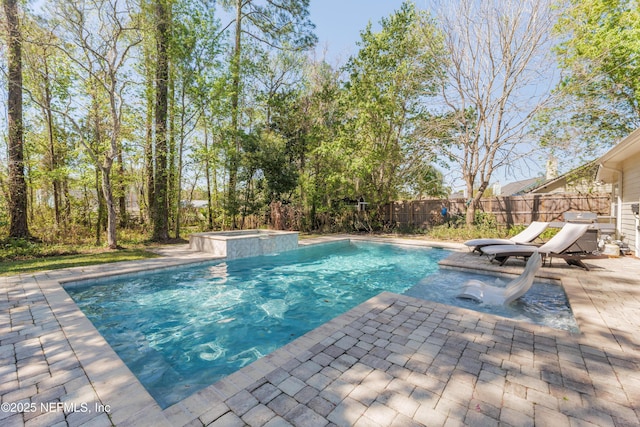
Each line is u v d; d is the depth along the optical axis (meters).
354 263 8.47
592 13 10.64
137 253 8.75
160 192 11.55
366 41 13.76
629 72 10.55
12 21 8.60
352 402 2.05
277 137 15.15
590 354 2.70
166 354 3.49
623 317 3.56
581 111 10.73
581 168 11.52
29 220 11.78
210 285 6.23
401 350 2.79
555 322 3.98
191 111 12.04
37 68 9.72
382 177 15.42
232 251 8.53
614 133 11.34
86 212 12.59
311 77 17.39
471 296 4.94
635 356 2.65
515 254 6.39
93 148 10.73
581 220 10.20
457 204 14.50
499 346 2.86
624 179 8.80
